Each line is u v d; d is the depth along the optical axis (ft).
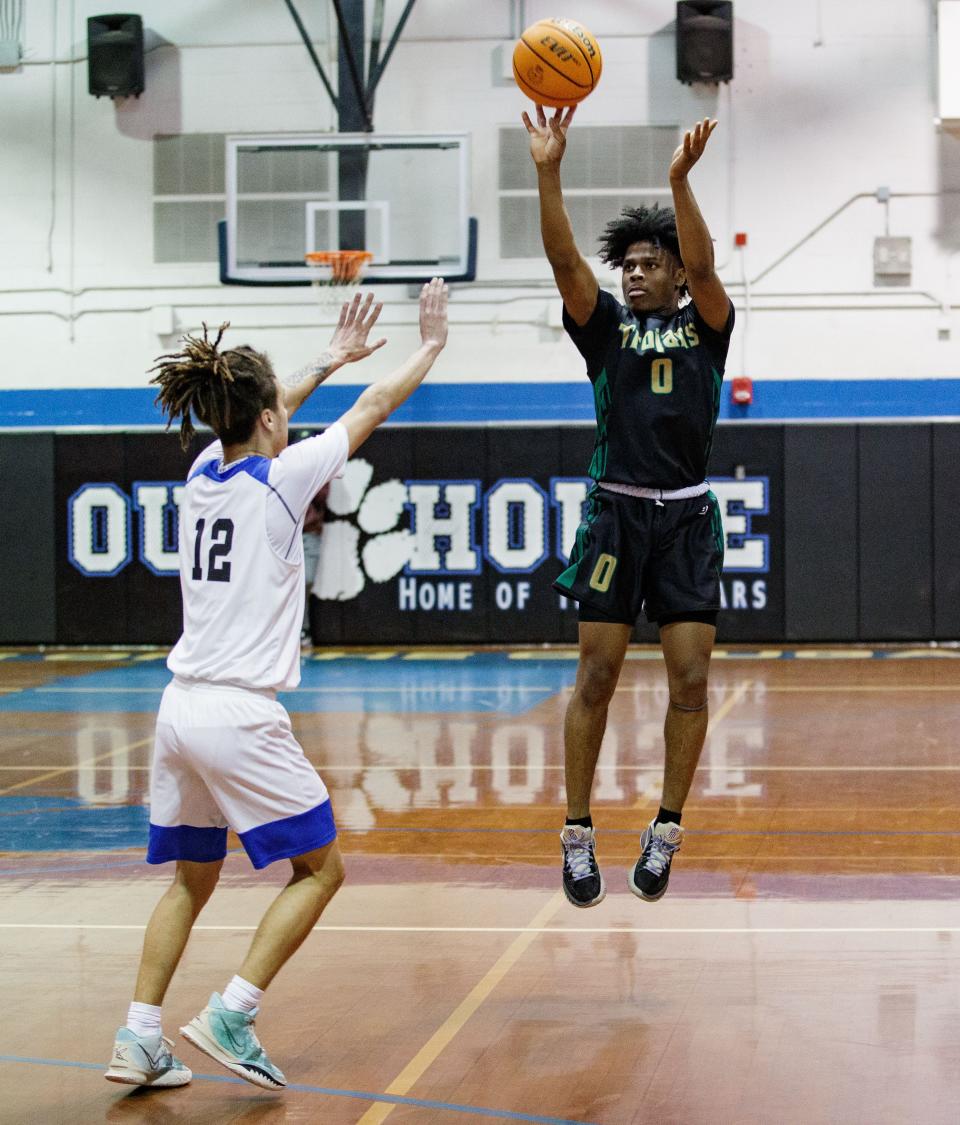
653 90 66.33
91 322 68.44
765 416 66.39
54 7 68.03
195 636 15.46
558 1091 14.99
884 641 66.03
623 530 18.03
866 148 65.62
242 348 16.31
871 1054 15.96
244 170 64.23
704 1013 17.42
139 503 68.08
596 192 66.74
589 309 17.90
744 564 66.39
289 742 15.33
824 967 19.19
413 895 23.47
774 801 31.45
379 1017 17.44
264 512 15.40
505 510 67.00
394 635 67.62
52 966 19.76
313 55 64.69
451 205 64.44
